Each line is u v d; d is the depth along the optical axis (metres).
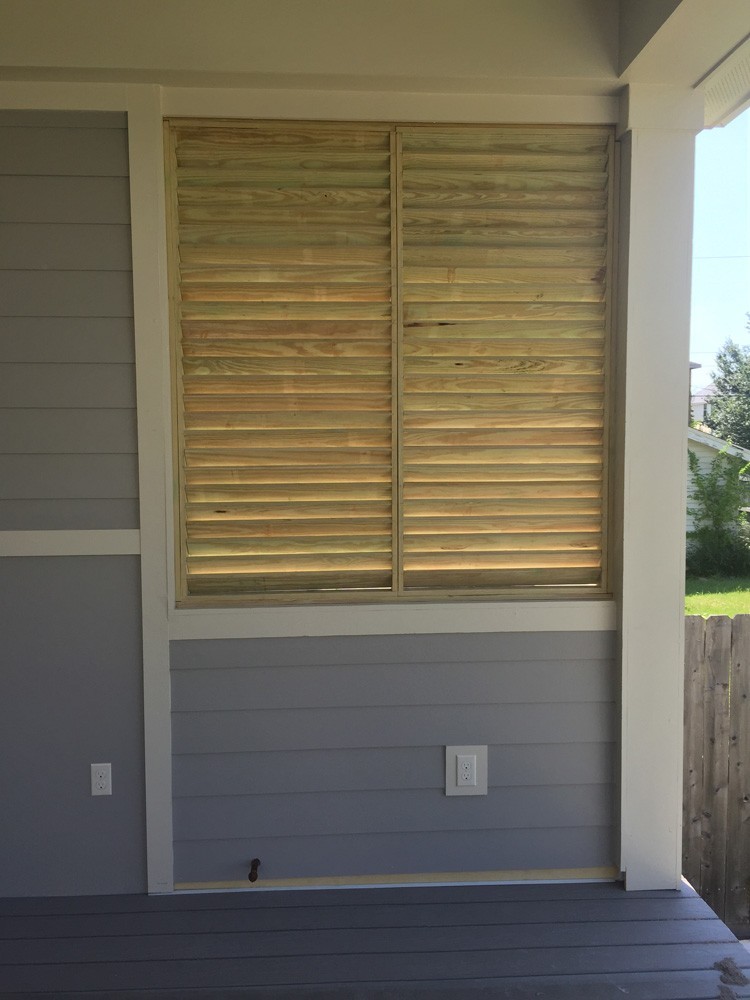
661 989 2.09
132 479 2.53
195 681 2.56
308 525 2.61
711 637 3.16
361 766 2.60
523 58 2.41
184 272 2.53
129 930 2.37
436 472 2.62
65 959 2.23
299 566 2.62
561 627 2.61
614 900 2.53
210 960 2.22
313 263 2.55
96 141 2.45
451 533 2.64
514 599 2.64
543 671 2.62
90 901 2.53
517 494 2.65
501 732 2.62
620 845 2.60
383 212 2.54
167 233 2.51
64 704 2.55
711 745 3.18
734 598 5.76
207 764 2.57
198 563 2.60
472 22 2.40
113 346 2.50
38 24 2.33
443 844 2.62
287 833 2.59
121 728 2.56
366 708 2.59
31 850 2.56
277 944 2.29
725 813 3.18
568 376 2.62
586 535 2.67
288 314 2.56
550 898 2.54
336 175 2.53
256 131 2.50
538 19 2.41
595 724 2.63
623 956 2.23
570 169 2.57
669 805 2.59
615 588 2.63
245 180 2.51
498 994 2.07
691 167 2.50
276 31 2.37
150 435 2.51
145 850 2.57
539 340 2.60
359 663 2.58
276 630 2.56
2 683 2.53
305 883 2.61
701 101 2.48
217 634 2.55
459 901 2.52
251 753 2.58
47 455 2.51
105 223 2.47
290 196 2.53
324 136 2.52
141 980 2.14
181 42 2.36
